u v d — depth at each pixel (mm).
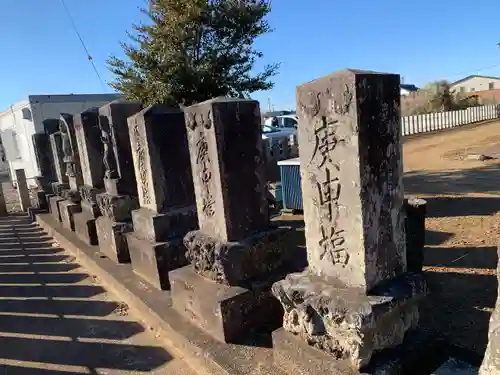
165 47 7891
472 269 4316
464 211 6668
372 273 2330
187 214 4496
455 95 33594
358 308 2197
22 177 10797
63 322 4137
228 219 3285
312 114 2404
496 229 5523
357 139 2168
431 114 25953
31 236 7949
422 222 3654
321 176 2432
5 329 4098
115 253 5246
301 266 3586
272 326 3350
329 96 2277
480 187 8617
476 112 29703
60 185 8203
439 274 4270
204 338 3229
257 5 8195
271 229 3570
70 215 7160
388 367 2285
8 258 6555
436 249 5051
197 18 7754
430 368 2438
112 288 4848
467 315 3393
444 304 3609
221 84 8312
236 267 3268
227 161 3236
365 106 2170
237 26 8133
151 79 8203
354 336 2225
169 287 4305
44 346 3701
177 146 4473
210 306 3217
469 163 12414
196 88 8062
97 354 3479
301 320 2547
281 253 3555
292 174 7473
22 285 5305
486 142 17438
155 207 4410
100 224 5590
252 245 3350
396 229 2447
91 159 6164
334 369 2336
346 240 2359
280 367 2693
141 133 4355
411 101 33125
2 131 18406
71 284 5164
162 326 3643
